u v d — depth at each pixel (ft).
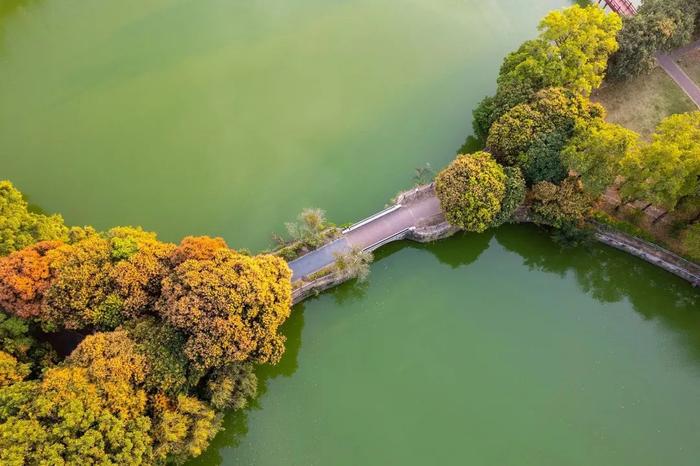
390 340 228.02
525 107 234.99
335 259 229.86
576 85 245.24
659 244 237.45
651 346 229.04
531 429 210.38
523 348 227.40
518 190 225.56
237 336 186.50
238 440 207.62
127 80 298.76
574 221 234.17
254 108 287.69
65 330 212.43
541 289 242.78
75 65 305.32
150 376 184.34
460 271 245.65
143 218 253.44
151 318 197.88
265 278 198.59
